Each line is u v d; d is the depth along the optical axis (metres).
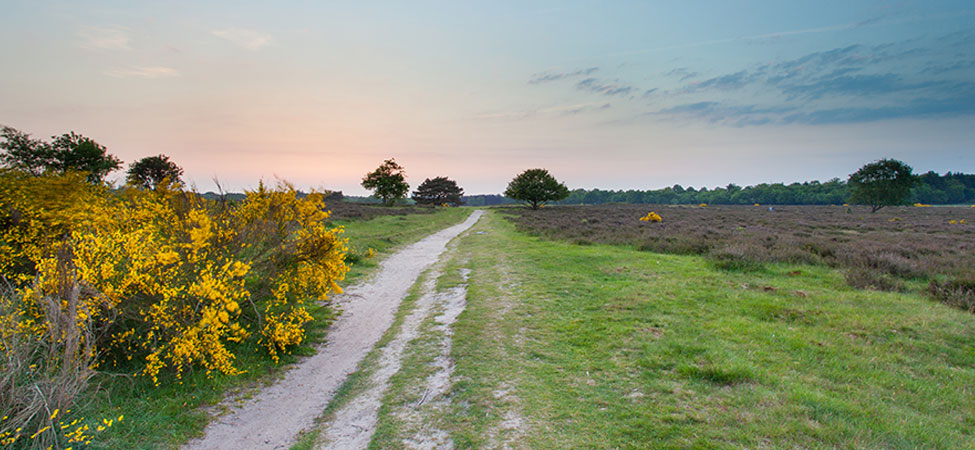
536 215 49.91
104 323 5.23
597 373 5.50
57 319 4.20
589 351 6.25
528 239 22.48
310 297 8.09
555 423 4.35
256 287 7.20
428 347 6.81
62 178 7.21
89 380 4.89
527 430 4.24
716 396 4.77
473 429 4.31
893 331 6.80
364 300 10.08
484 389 5.18
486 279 11.63
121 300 5.34
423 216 47.56
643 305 8.46
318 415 4.87
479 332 7.29
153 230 6.66
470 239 23.62
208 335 5.36
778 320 7.51
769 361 5.74
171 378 5.34
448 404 4.88
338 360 6.52
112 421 3.93
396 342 7.16
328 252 7.77
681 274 11.44
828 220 39.66
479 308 8.76
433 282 11.94
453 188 110.88
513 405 4.75
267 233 7.33
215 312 5.37
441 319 8.34
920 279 11.05
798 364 5.62
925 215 50.75
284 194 8.06
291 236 7.83
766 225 32.56
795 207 85.19
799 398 4.66
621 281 10.73
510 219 42.75
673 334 6.80
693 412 4.43
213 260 6.34
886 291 9.53
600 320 7.64
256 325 7.10
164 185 7.08
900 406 4.54
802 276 11.15
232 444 4.26
